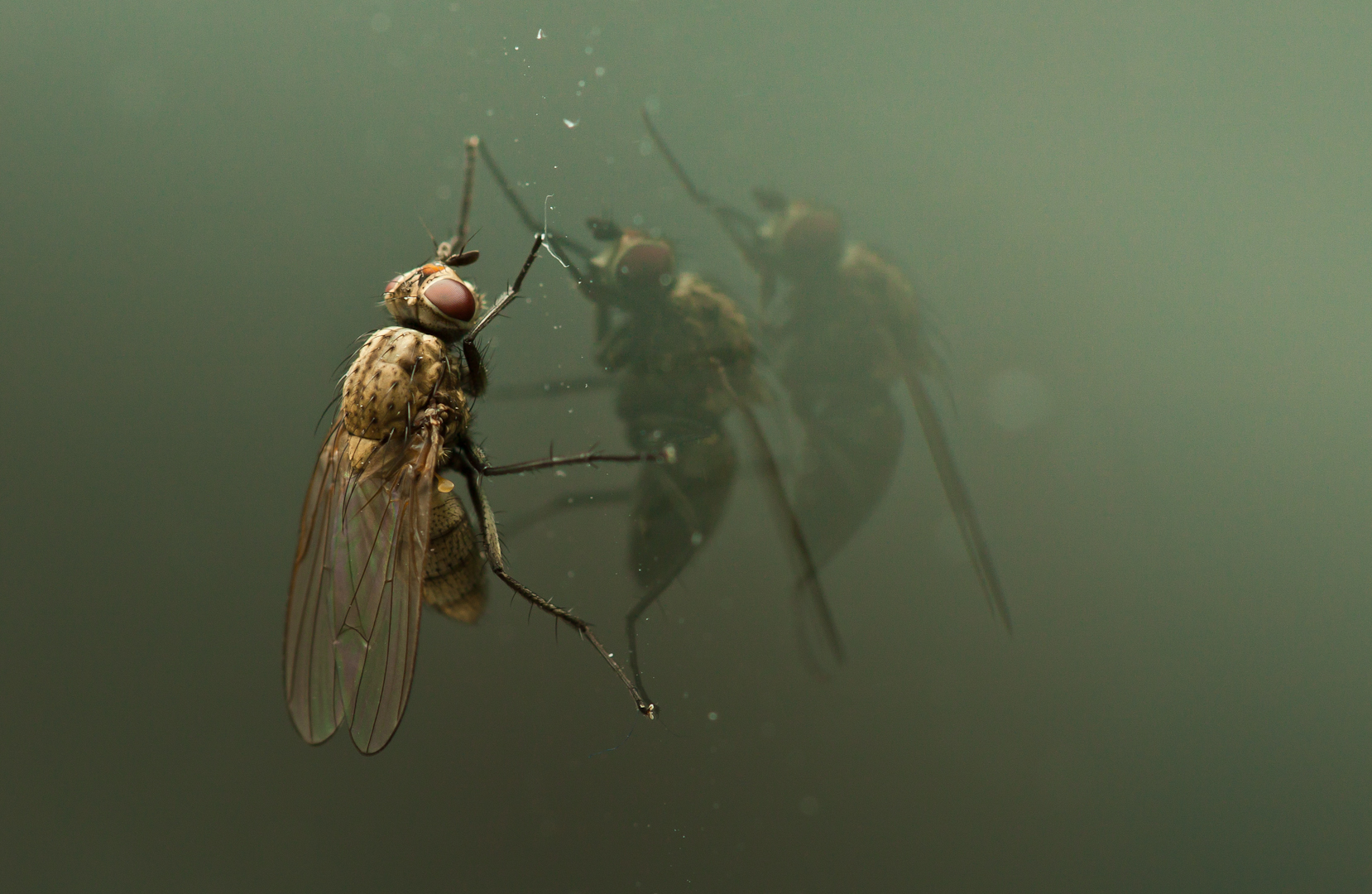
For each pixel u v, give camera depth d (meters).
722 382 0.05
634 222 0.05
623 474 0.05
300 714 0.05
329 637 0.05
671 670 0.05
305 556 0.05
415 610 0.05
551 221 0.05
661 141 0.05
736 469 0.05
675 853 0.05
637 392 0.05
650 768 0.05
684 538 0.05
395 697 0.05
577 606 0.05
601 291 0.05
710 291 0.05
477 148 0.05
